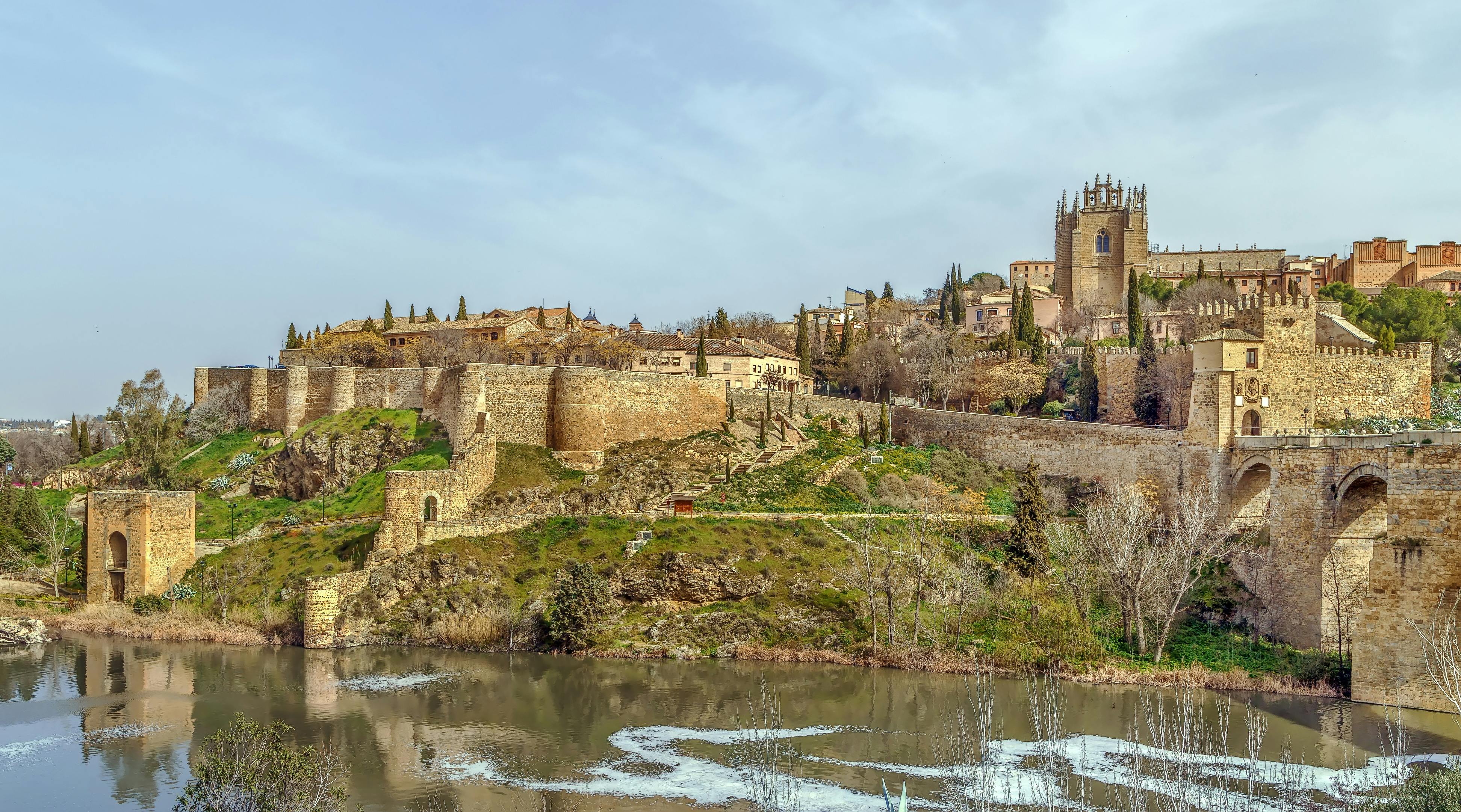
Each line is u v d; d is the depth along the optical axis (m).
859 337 190.12
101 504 103.75
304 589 96.69
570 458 120.56
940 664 84.12
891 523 106.19
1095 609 91.25
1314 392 101.88
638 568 95.38
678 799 58.19
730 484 114.75
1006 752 65.00
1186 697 63.88
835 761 63.97
